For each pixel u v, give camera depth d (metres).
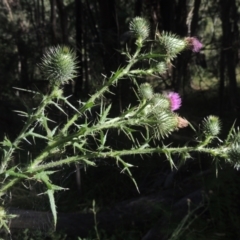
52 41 12.09
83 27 11.99
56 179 6.70
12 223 5.55
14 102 10.16
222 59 10.30
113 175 7.36
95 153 1.90
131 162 7.31
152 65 2.27
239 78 12.91
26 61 13.12
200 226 5.37
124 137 7.08
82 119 6.13
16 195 5.98
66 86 9.61
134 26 2.34
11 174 1.81
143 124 2.00
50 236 5.55
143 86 2.20
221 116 9.53
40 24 14.91
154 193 6.69
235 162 1.94
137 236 5.87
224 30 10.24
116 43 10.12
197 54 10.69
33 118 1.94
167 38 2.32
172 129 2.10
